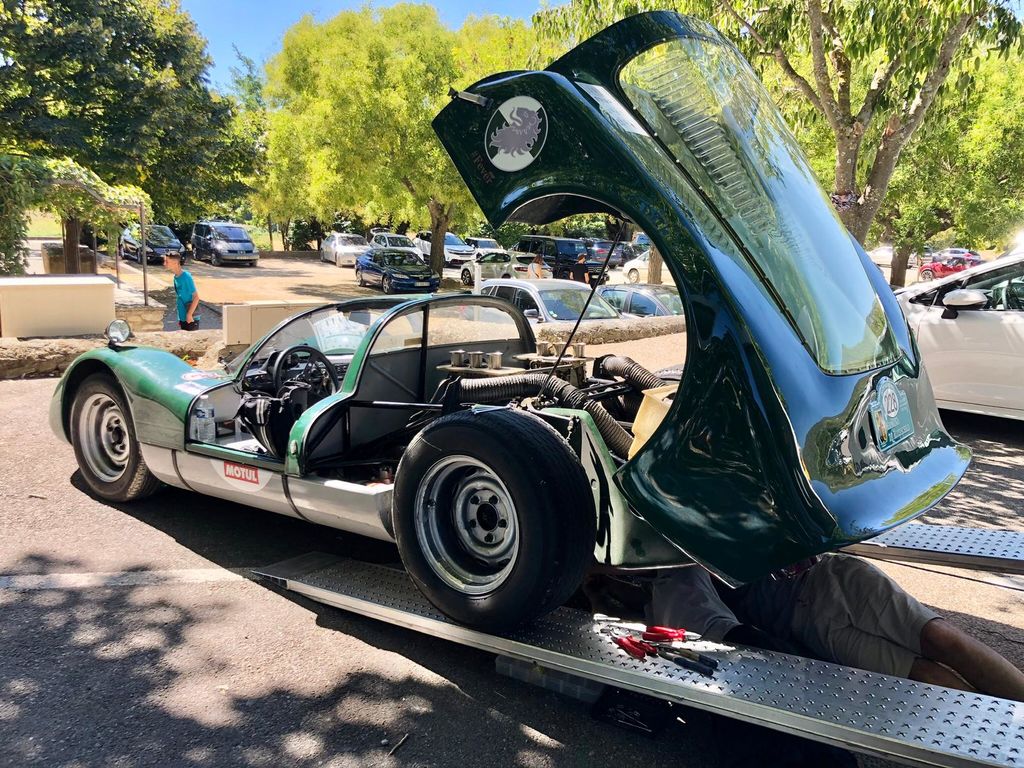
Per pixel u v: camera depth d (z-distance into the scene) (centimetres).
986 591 416
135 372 464
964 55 868
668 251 267
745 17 911
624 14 891
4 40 1775
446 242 3753
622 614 346
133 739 274
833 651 289
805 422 251
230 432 473
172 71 2073
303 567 403
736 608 316
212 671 318
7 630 342
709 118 312
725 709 251
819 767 251
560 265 2909
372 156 2353
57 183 1494
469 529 319
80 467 506
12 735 273
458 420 308
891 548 372
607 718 290
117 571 405
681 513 258
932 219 2047
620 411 440
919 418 320
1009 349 688
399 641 347
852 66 948
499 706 301
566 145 282
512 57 2281
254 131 3347
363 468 422
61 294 1076
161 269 3123
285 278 3080
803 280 292
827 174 1822
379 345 432
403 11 2719
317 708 296
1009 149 1822
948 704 241
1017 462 653
